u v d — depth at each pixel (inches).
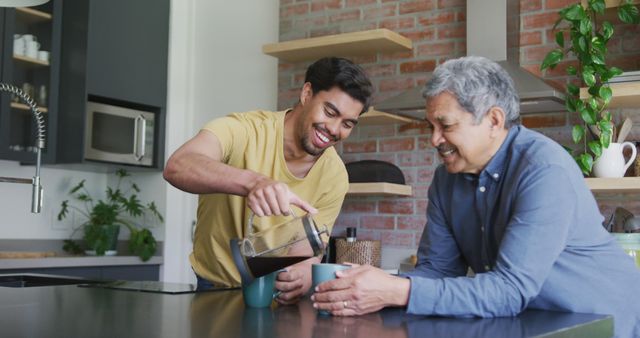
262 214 61.9
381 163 155.4
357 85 78.9
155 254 173.3
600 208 137.9
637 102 131.0
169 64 177.8
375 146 164.9
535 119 146.5
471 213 73.4
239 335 47.3
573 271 66.7
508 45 141.6
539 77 145.9
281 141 84.3
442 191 76.9
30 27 159.0
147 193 177.6
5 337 45.8
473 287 59.4
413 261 153.6
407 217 159.6
